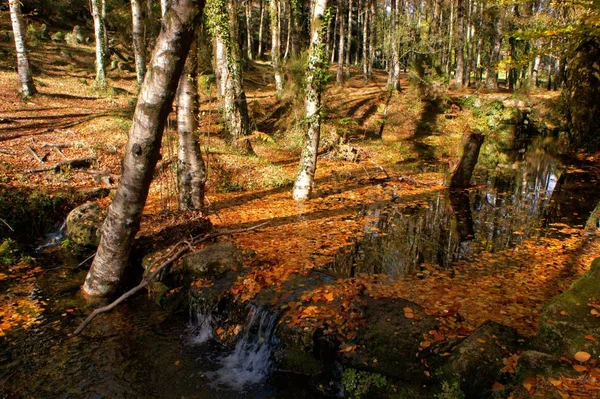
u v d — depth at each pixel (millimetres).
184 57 4965
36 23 28344
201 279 6246
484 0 18328
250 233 8641
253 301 5520
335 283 5926
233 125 15234
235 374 4926
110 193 10328
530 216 9922
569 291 4281
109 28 29516
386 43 25734
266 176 13273
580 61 18906
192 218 8203
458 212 10336
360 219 9773
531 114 23219
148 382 4719
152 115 5082
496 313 5367
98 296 6293
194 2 4703
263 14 40531
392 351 4434
